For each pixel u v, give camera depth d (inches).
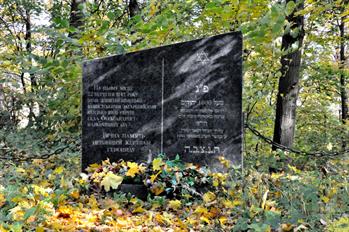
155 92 160.1
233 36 159.3
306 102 378.0
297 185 117.6
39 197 111.0
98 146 160.2
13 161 176.2
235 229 93.6
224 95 159.0
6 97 307.3
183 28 216.1
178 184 143.6
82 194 135.2
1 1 474.9
